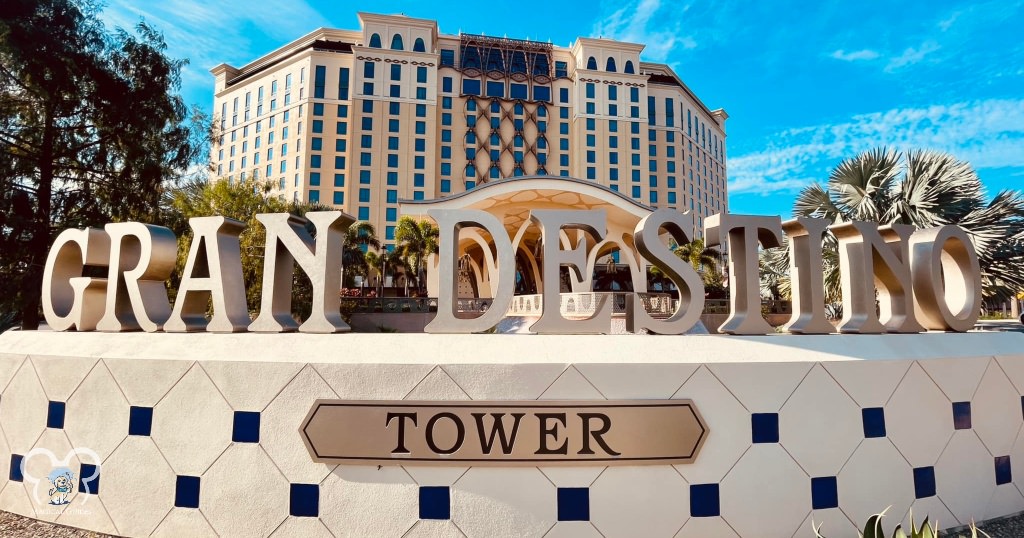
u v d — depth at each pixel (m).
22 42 15.26
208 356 5.65
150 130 18.47
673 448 5.27
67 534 5.68
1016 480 6.34
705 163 85.62
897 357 5.95
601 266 58.12
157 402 5.66
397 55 65.12
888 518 5.64
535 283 45.59
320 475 5.26
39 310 16.98
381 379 5.30
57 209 17.48
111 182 18.23
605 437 5.23
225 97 73.19
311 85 64.69
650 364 5.37
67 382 6.04
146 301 6.36
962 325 6.82
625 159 70.88
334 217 6.10
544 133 70.25
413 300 29.23
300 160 63.62
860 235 6.51
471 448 5.18
